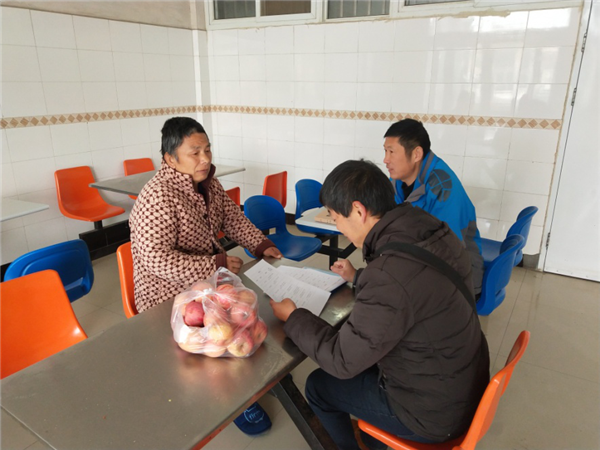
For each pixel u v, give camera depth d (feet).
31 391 3.12
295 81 13.33
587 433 5.81
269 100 14.02
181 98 14.57
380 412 3.92
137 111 13.17
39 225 11.19
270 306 4.39
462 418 3.60
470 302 3.51
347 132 12.88
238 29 13.88
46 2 10.41
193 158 4.87
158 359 3.50
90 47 11.56
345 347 3.31
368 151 12.71
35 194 10.99
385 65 11.73
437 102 11.30
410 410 3.60
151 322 4.05
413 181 6.85
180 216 4.98
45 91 10.75
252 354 3.59
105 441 2.69
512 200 11.02
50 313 4.79
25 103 10.41
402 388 3.63
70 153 11.59
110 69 12.17
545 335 8.15
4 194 10.36
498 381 3.17
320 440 4.04
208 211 5.41
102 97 12.11
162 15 13.34
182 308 3.60
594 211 10.17
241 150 15.20
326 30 12.35
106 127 12.36
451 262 3.40
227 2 14.15
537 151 10.42
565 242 10.66
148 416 2.89
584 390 6.65
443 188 6.38
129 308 5.39
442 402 3.50
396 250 3.27
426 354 3.38
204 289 3.68
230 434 5.77
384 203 3.47
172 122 4.86
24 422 2.85
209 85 15.16
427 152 6.54
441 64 10.98
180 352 3.59
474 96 10.80
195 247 5.31
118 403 3.01
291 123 13.82
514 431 5.83
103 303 9.37
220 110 15.20
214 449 5.51
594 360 7.39
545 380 6.88
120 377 3.28
